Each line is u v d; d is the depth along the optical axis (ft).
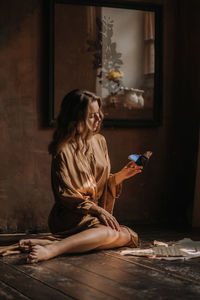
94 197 11.63
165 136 17.49
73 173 11.21
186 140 17.63
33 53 15.75
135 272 8.95
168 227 16.08
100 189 12.07
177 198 17.63
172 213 17.57
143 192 17.21
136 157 11.76
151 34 17.02
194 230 15.38
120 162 16.87
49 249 9.95
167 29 17.47
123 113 16.78
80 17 16.19
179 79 17.57
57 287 7.88
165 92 17.47
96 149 11.98
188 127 17.65
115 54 16.63
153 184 17.34
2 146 15.43
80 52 16.24
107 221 10.85
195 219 16.17
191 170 17.56
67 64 16.08
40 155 15.83
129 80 16.81
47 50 15.83
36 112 15.79
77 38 16.17
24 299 7.22
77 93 11.34
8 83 15.51
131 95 16.80
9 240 13.43
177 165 17.62
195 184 16.24
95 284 8.07
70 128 11.22
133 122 16.78
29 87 15.71
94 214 11.03
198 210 16.17
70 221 11.23
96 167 11.78
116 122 16.57
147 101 17.03
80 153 11.44
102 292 7.57
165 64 17.46
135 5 16.76
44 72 15.87
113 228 10.84
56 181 11.12
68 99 11.37
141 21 16.92
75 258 10.23
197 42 17.19
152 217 17.30
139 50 16.90
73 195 10.92
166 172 17.51
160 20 17.07
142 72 16.96
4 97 15.47
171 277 8.58
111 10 16.55
